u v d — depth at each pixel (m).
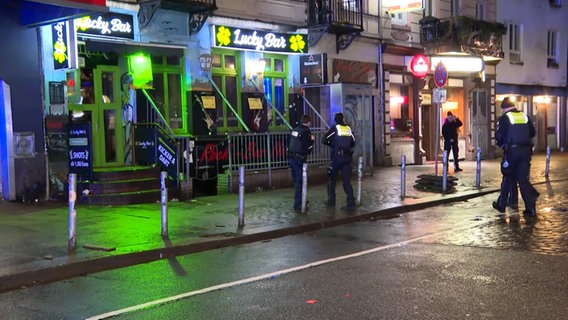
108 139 13.87
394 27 21.34
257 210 11.84
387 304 5.73
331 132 11.95
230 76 16.58
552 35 30.55
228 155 14.48
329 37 18.84
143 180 12.87
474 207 12.59
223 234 9.38
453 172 19.44
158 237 9.05
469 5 24.59
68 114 12.77
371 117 18.75
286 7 17.55
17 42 11.98
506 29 25.14
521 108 28.41
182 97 15.32
